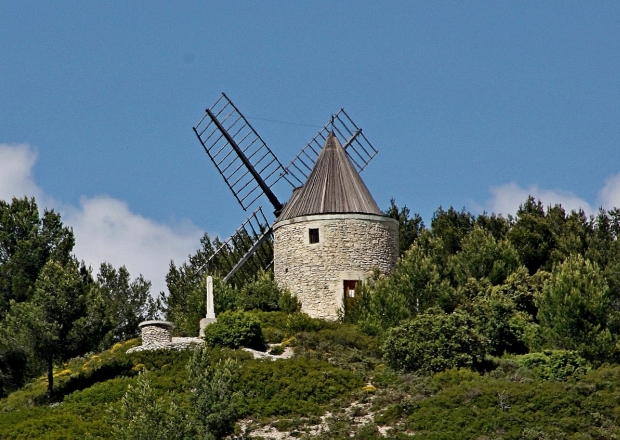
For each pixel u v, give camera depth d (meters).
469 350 171.62
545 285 189.62
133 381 171.62
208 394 145.12
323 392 165.25
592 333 177.50
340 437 148.50
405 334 174.25
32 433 153.88
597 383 160.75
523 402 156.00
